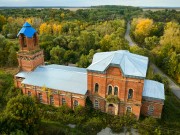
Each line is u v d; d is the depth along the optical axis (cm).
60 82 5659
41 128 4675
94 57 5609
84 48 10450
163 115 5291
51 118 5062
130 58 5100
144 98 5097
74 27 14425
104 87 5097
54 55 9544
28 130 4119
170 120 5091
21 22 15350
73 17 19212
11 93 6062
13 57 8712
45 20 17112
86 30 13938
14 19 16162
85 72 5994
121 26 15262
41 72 6153
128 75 4716
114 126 4778
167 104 5897
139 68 4856
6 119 3838
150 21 13438
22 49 6159
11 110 4147
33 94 5828
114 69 4831
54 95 5544
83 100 5231
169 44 9706
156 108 5088
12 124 3828
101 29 13488
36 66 6400
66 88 5416
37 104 5722
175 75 7994
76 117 5069
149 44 11412
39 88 5653
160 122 4984
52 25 14312
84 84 5512
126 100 5016
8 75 7656
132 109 5062
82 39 10581
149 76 7200
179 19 17762
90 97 5391
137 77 4656
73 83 5578
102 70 4906
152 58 9006
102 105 5328
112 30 13412
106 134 4612
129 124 4878
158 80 7019
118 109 5175
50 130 4609
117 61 4866
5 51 8981
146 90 5325
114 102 5047
